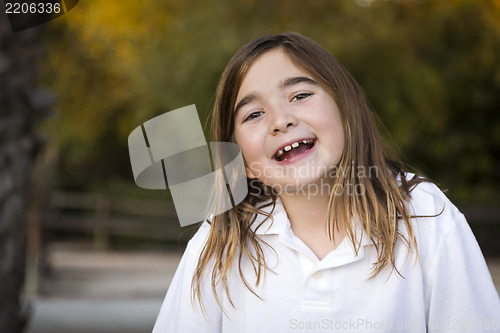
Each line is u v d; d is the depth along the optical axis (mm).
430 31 8586
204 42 7281
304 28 7027
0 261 3164
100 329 4234
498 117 9734
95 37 9133
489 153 10109
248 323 1148
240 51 1188
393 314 1092
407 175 1247
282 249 1152
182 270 1225
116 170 10906
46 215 5812
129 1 8961
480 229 7742
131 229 8328
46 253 5871
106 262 6926
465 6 8461
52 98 3928
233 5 7363
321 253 1163
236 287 1171
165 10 8688
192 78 7344
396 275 1103
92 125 9875
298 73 1128
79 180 9961
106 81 9805
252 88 1134
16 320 3523
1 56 3035
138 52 8703
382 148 1248
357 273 1114
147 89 7996
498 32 8500
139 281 5770
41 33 3689
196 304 1177
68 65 9656
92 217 9031
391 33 7660
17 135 3383
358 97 1194
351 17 7301
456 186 9453
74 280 5766
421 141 9219
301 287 1124
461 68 8812
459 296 1112
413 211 1153
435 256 1120
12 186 3295
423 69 8164
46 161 5090
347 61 7602
